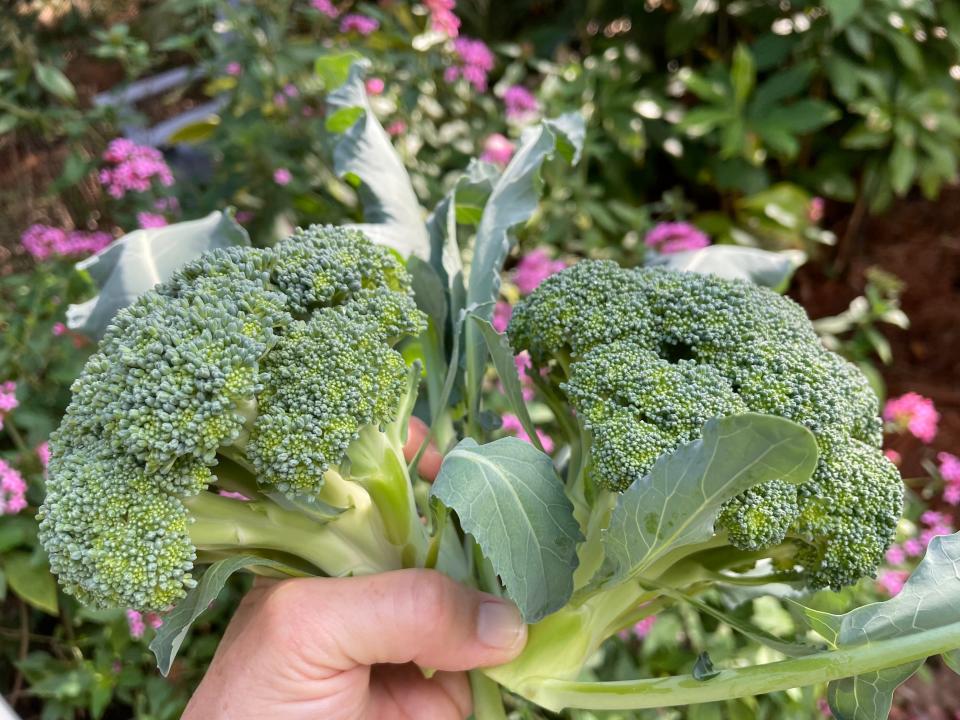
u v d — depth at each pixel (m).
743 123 0.51
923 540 0.32
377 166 0.27
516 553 0.16
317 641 0.18
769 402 0.17
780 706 0.28
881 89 0.50
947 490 0.34
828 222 0.58
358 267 0.18
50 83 0.38
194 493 0.16
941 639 0.16
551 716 0.30
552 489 0.17
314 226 0.19
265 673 0.18
